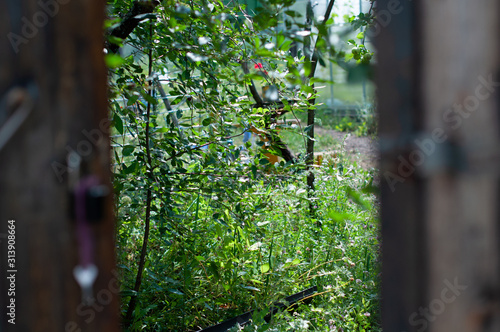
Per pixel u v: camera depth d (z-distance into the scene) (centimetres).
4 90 78
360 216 383
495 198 73
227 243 293
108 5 219
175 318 309
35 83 78
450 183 74
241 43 246
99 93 81
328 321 305
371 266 368
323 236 382
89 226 80
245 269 328
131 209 278
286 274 344
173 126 275
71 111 79
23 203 79
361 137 1004
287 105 265
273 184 310
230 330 269
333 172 422
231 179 278
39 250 80
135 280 295
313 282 355
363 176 404
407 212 78
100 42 81
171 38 239
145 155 272
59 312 81
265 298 310
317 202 404
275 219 379
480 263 74
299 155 403
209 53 221
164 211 271
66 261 80
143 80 254
